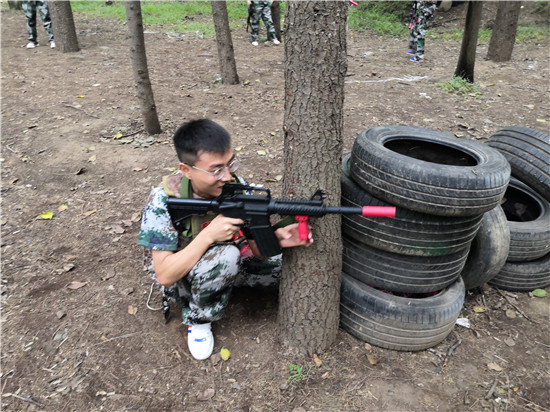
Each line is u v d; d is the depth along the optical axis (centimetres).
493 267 263
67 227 358
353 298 237
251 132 533
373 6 1259
